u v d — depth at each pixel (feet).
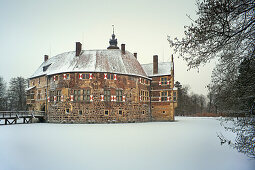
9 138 52.47
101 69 116.06
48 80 123.24
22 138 52.49
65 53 133.39
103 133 63.21
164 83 142.61
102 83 114.52
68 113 110.93
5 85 214.69
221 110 23.80
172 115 138.21
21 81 207.00
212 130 74.33
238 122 23.06
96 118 111.34
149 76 146.00
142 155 34.60
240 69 21.31
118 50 137.39
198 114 252.62
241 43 20.92
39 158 32.32
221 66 22.58
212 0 17.99
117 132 66.03
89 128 79.71
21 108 203.62
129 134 61.16
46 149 38.88
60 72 114.01
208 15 18.43
